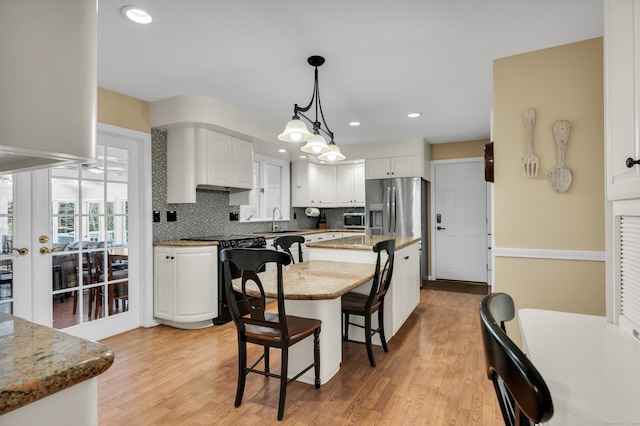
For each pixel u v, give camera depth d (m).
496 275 2.52
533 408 0.56
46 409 0.62
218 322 3.51
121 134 3.25
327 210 6.59
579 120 2.30
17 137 0.59
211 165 3.61
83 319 3.02
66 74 0.66
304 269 2.58
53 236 2.82
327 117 4.07
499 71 2.53
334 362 2.36
